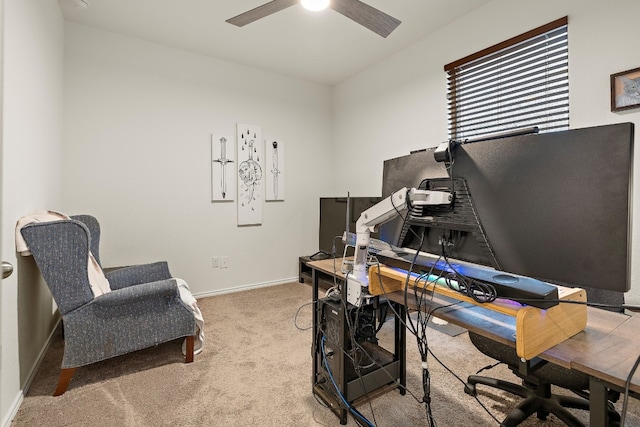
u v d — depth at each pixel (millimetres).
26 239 1599
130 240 3049
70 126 2779
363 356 1657
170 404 1642
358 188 3871
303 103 4035
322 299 1697
